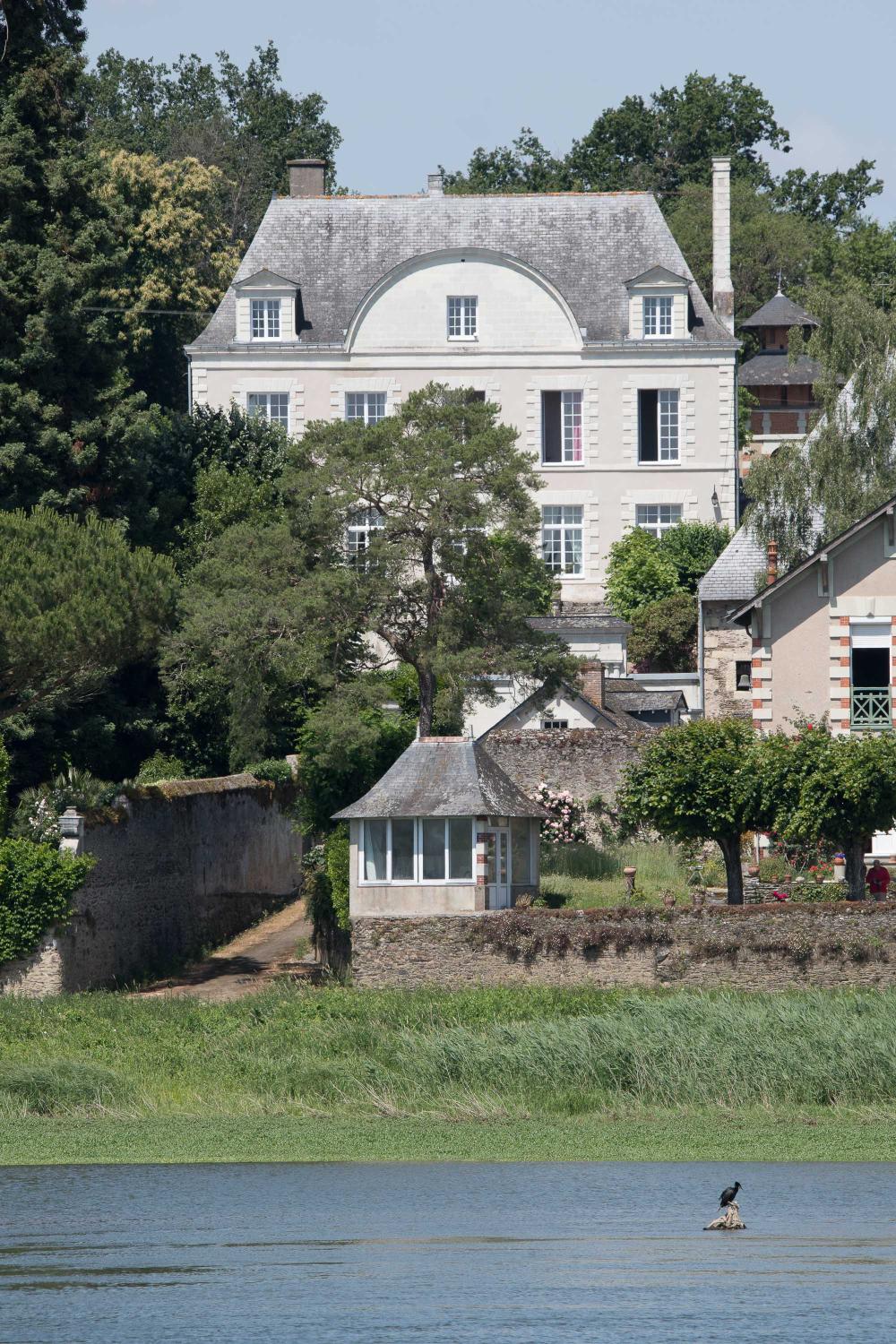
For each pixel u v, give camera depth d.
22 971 165.62
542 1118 128.88
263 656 183.50
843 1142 121.25
